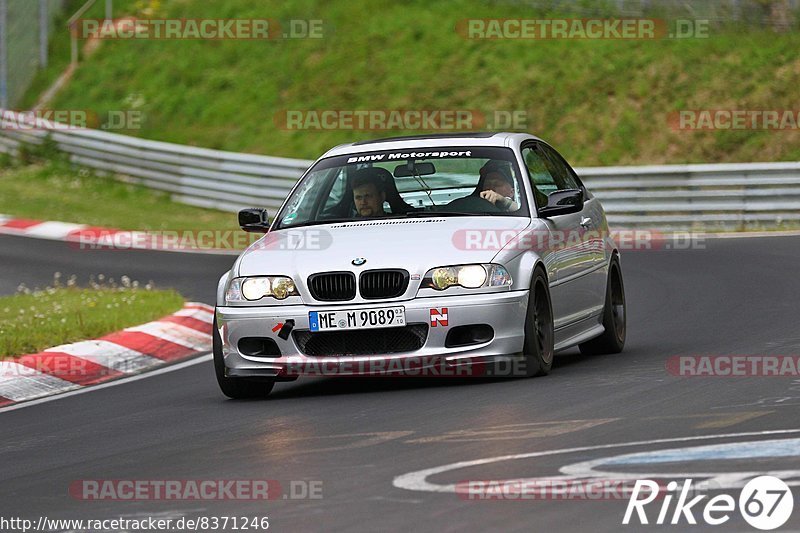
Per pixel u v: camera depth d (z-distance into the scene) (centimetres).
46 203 8262
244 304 2705
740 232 6725
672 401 2273
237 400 2791
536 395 2439
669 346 3228
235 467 1933
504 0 10612
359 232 2773
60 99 10900
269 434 2233
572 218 3053
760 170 7025
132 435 2381
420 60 10231
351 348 2633
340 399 2619
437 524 1477
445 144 3042
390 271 2627
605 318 3188
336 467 1858
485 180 2923
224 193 8306
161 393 3012
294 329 2647
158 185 8669
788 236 6247
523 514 1496
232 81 10619
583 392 2441
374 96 9981
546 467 1747
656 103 9100
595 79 9450
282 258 2727
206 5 11550
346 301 2627
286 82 10431
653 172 7144
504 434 2030
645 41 9706
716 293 4388
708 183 7088
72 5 12006
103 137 8975
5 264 6072
